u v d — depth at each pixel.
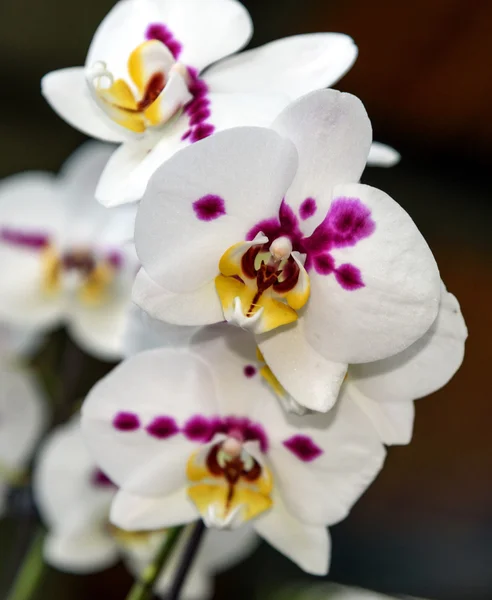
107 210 0.68
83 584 0.90
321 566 0.48
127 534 0.63
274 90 0.46
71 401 0.68
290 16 0.94
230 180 0.43
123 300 0.70
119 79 0.47
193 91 0.46
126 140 0.47
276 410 0.47
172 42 0.47
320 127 0.43
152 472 0.48
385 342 0.44
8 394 0.67
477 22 0.87
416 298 0.43
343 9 0.91
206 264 0.44
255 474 0.48
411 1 0.88
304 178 0.44
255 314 0.44
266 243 0.45
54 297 0.69
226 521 0.47
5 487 0.66
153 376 0.47
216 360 0.47
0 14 0.93
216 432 0.48
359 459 0.47
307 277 0.44
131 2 0.48
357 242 0.44
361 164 0.44
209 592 0.70
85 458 0.62
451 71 0.92
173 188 0.43
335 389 0.45
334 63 0.46
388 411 0.47
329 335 0.45
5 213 0.68
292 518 0.48
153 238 0.44
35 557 0.63
